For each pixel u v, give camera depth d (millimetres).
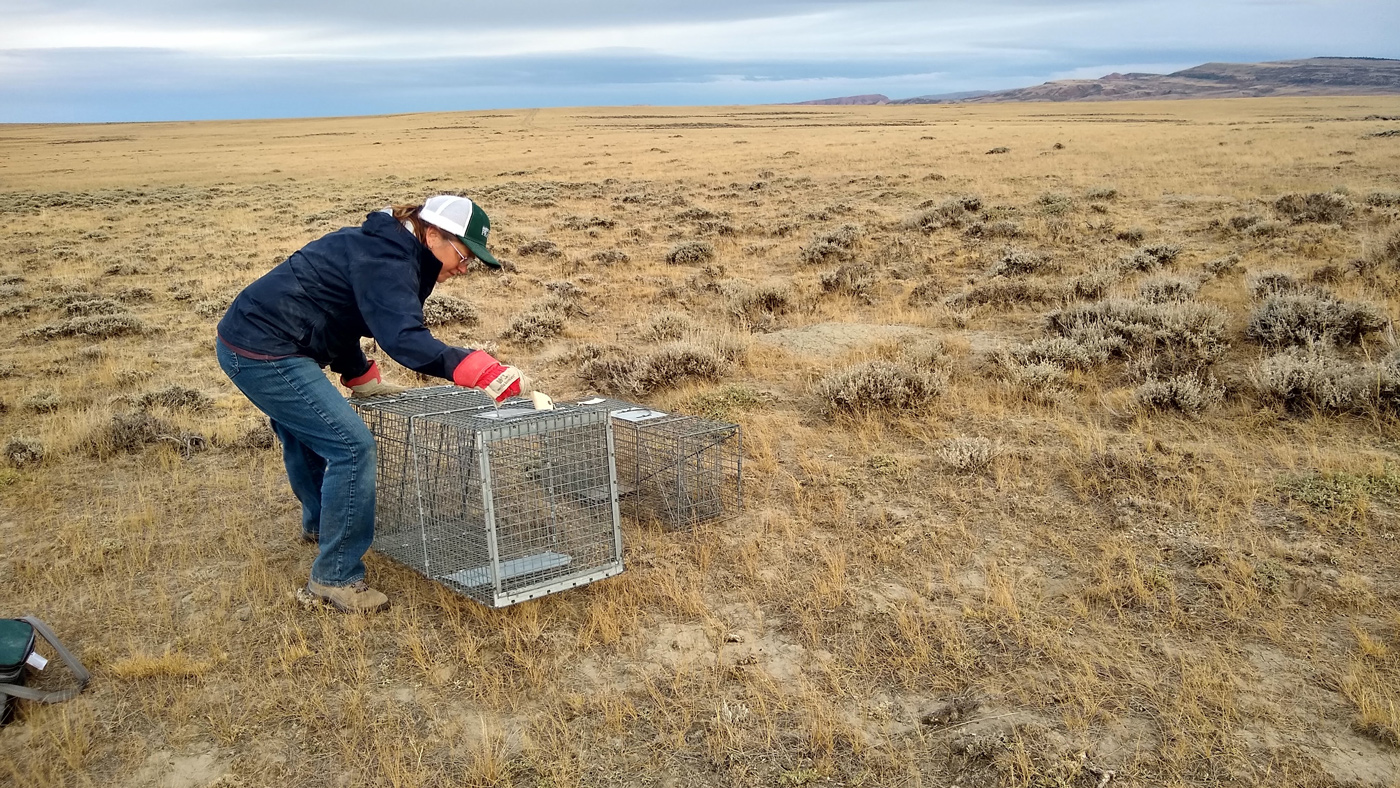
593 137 68938
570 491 4699
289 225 22750
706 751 3184
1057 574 4324
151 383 9141
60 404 8281
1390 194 14352
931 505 5215
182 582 4625
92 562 4840
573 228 20109
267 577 4562
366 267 3742
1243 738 3062
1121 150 28688
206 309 12742
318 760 3205
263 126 129625
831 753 3127
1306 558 4207
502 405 4703
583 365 8797
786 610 4164
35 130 133500
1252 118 66062
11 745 3307
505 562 4191
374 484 4051
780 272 14070
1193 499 4902
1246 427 5961
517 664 3762
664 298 12641
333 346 4113
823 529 5016
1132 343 7844
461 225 3787
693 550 4832
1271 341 7457
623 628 4047
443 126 111250
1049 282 11383
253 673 3742
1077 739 3109
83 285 15516
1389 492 4750
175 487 6027
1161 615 3881
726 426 5543
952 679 3531
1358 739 3021
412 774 3090
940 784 2961
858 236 15578
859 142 44031
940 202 18531
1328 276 9617
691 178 29422
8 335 11883
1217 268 10953
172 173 43656
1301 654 3525
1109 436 6027
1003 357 7703
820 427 6754
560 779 3031
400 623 4094
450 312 11695
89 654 3871
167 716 3475
